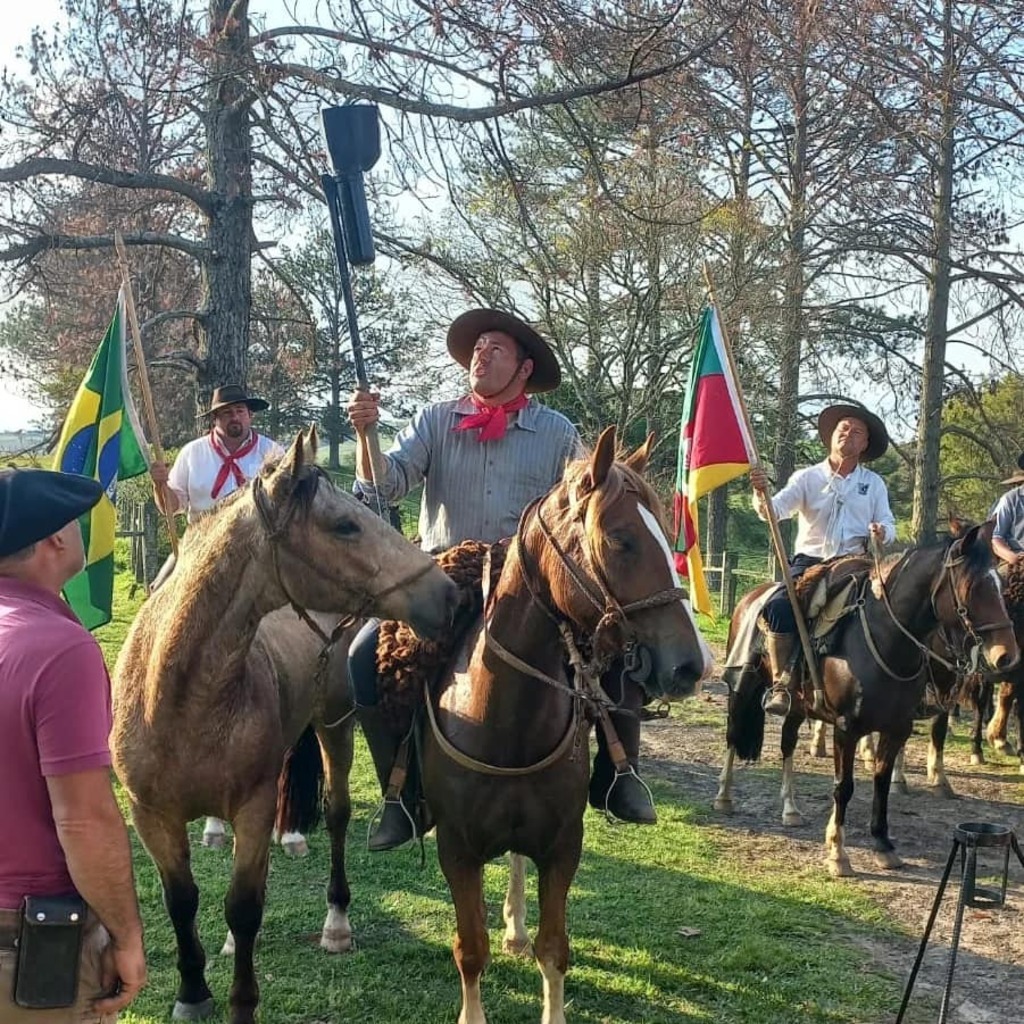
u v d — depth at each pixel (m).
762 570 19.58
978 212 16.98
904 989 4.53
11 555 2.17
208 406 10.35
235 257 10.35
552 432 4.39
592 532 3.11
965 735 9.93
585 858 6.06
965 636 6.15
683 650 3.00
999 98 15.27
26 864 2.08
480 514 4.38
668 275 15.27
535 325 15.77
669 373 15.55
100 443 5.42
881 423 7.14
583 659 3.46
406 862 5.83
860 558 6.50
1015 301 16.98
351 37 9.22
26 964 2.04
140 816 3.75
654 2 9.19
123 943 2.13
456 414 4.42
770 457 19.45
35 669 2.04
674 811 7.10
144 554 17.58
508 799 3.48
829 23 12.97
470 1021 3.64
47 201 10.73
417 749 3.78
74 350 14.31
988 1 14.38
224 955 4.61
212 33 9.56
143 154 10.61
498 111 9.43
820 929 5.16
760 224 15.63
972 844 3.47
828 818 7.10
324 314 27.95
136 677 3.69
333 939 4.70
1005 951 4.97
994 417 21.12
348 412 4.00
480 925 3.63
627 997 4.36
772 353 17.45
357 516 3.41
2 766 2.05
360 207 3.95
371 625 4.07
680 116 11.33
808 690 6.40
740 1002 4.35
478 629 3.68
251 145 10.46
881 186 16.53
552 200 14.67
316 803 4.93
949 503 17.11
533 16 9.00
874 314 18.77
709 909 5.32
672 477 17.16
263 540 3.40
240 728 3.66
